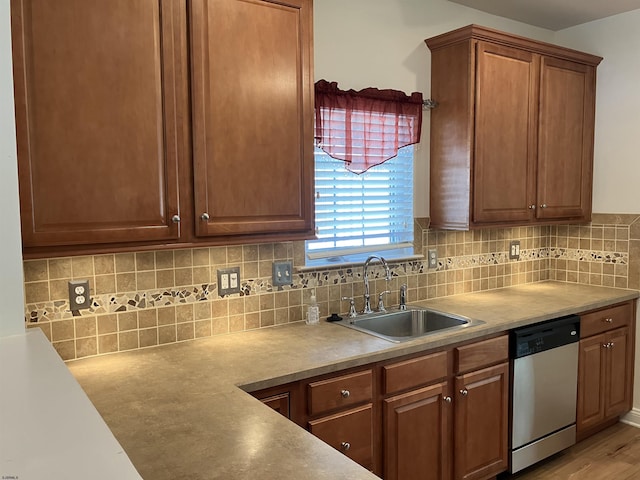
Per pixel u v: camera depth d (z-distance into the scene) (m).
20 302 1.22
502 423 2.64
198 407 1.55
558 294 3.29
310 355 2.05
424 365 2.30
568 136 3.33
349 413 2.06
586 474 2.86
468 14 3.22
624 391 3.40
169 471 1.18
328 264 2.71
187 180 1.90
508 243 3.55
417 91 3.00
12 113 1.19
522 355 2.68
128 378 1.80
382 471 2.20
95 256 2.04
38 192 1.61
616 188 3.45
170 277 2.22
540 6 3.22
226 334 2.38
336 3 2.66
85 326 2.03
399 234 3.04
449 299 3.15
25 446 0.65
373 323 2.73
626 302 3.34
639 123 3.32
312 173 2.22
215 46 1.92
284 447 1.30
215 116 1.94
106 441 0.67
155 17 1.79
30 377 0.92
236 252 2.40
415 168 3.03
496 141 2.93
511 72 2.97
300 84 2.16
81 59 1.66
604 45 3.47
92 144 1.69
